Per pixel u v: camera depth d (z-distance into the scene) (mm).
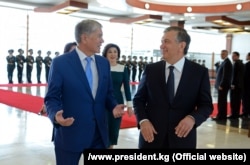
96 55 2062
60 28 15828
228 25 14734
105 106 2096
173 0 11953
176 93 1952
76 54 1971
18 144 4336
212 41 22844
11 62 12719
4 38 14414
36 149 4117
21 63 13086
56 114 1757
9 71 12758
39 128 5328
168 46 1938
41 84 12875
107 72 2049
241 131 5660
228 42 22312
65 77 1911
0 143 4363
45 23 15375
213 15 12711
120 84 3557
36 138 4680
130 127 5582
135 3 11406
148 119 2023
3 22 14227
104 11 15219
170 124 1948
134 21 15227
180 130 1814
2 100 8188
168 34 1944
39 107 7328
